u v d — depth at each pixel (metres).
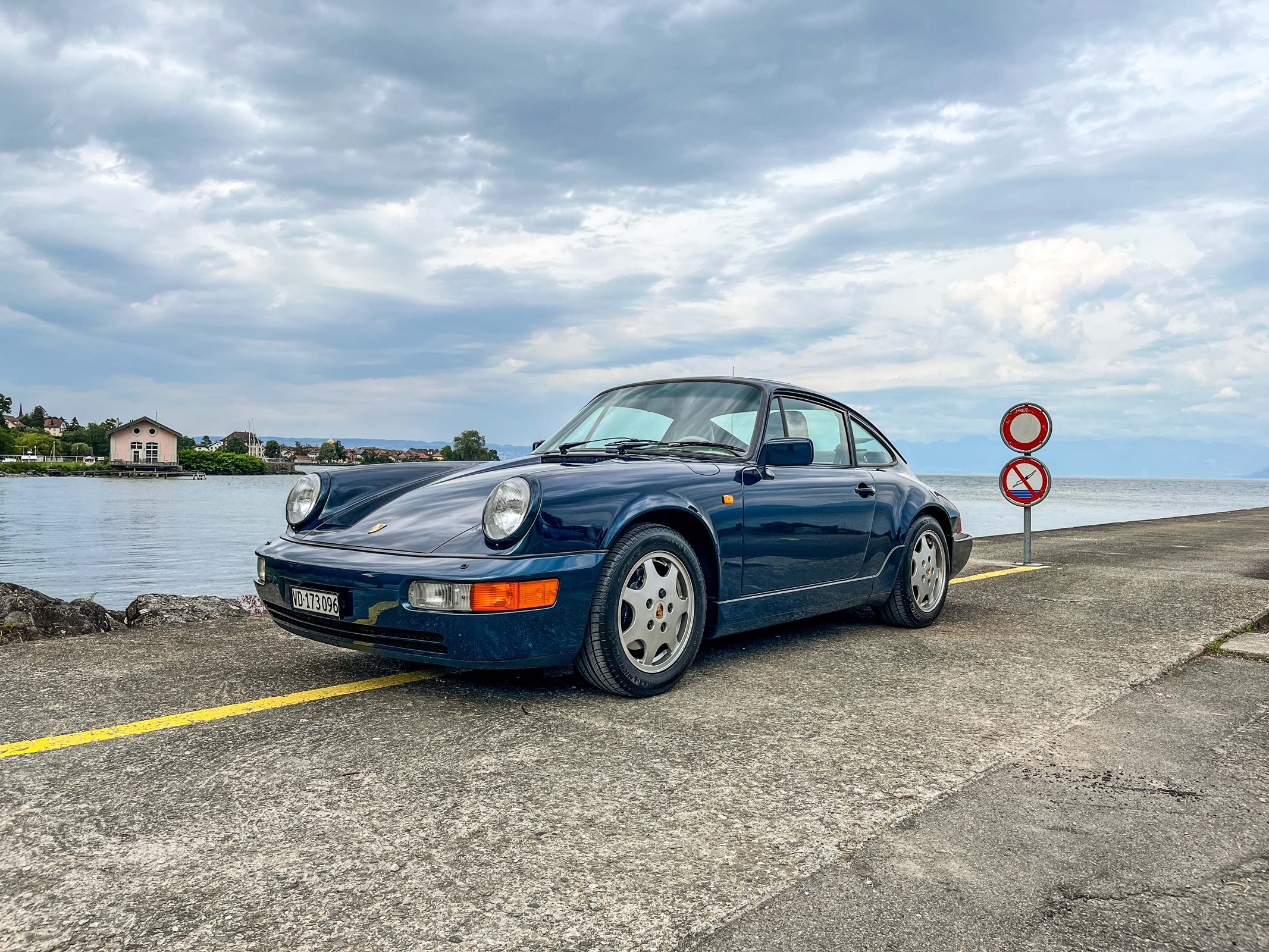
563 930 1.45
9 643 3.94
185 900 1.55
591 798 2.04
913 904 1.54
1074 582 6.01
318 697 2.89
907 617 4.20
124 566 21.73
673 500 2.99
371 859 1.71
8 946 1.39
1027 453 7.15
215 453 167.62
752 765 2.27
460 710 2.74
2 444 164.25
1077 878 1.66
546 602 2.61
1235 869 1.70
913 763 2.30
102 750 2.35
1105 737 2.53
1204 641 3.91
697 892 1.59
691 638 3.05
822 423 4.04
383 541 2.85
